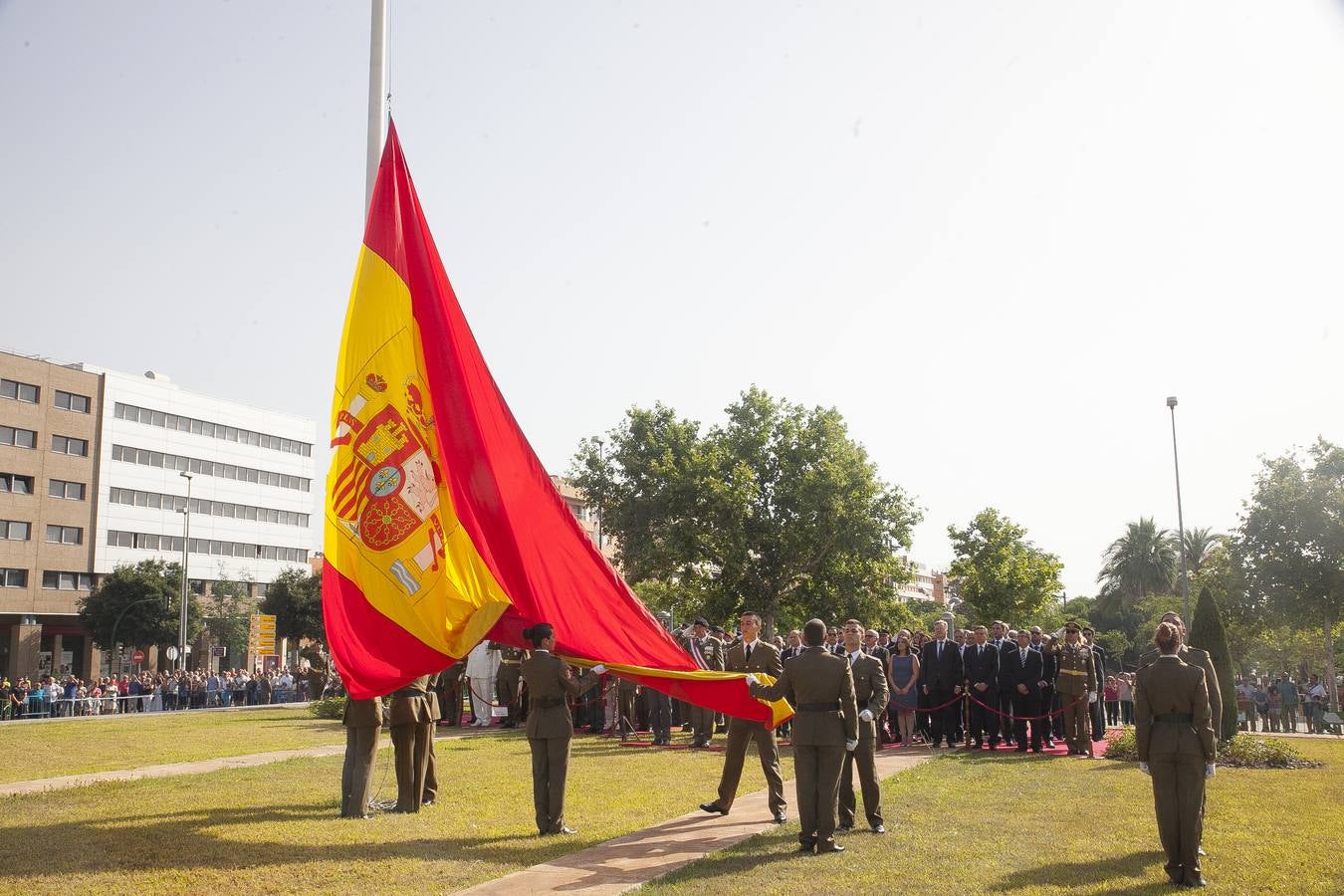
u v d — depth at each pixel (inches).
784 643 782.5
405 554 467.5
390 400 484.1
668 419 1883.6
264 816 444.1
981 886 318.7
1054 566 2187.5
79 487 2773.1
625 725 818.2
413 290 504.7
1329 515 1401.3
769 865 347.9
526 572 490.3
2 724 1122.0
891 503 1817.2
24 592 2593.5
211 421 3248.0
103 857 358.6
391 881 327.3
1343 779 581.6
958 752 721.6
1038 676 726.5
